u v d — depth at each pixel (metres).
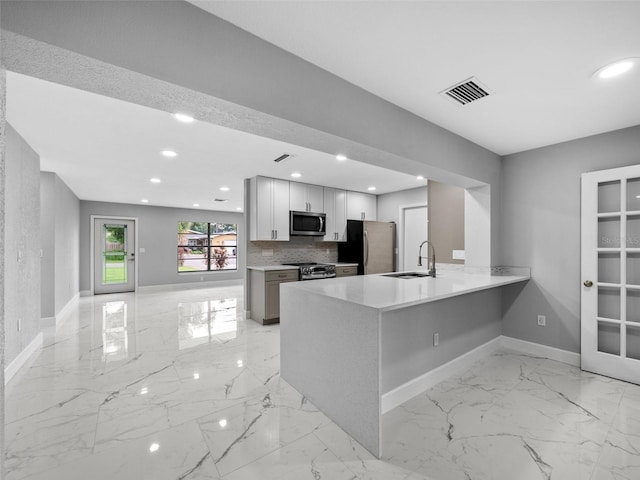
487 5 1.32
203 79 1.38
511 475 1.56
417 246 5.81
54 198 4.36
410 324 2.41
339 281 2.81
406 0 1.30
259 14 1.40
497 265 3.38
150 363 3.02
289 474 1.57
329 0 1.31
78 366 2.94
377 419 1.70
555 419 2.05
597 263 2.74
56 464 1.63
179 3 1.32
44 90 2.14
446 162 2.68
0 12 0.98
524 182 3.25
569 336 2.96
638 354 2.56
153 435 1.88
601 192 2.76
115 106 2.38
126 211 7.59
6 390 2.46
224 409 2.17
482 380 2.64
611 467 1.61
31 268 3.30
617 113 2.36
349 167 4.22
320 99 1.81
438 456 1.70
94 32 1.13
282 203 5.01
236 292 7.73
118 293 7.49
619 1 1.28
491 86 1.99
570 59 1.69
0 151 1.00
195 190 5.83
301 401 2.28
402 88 2.03
